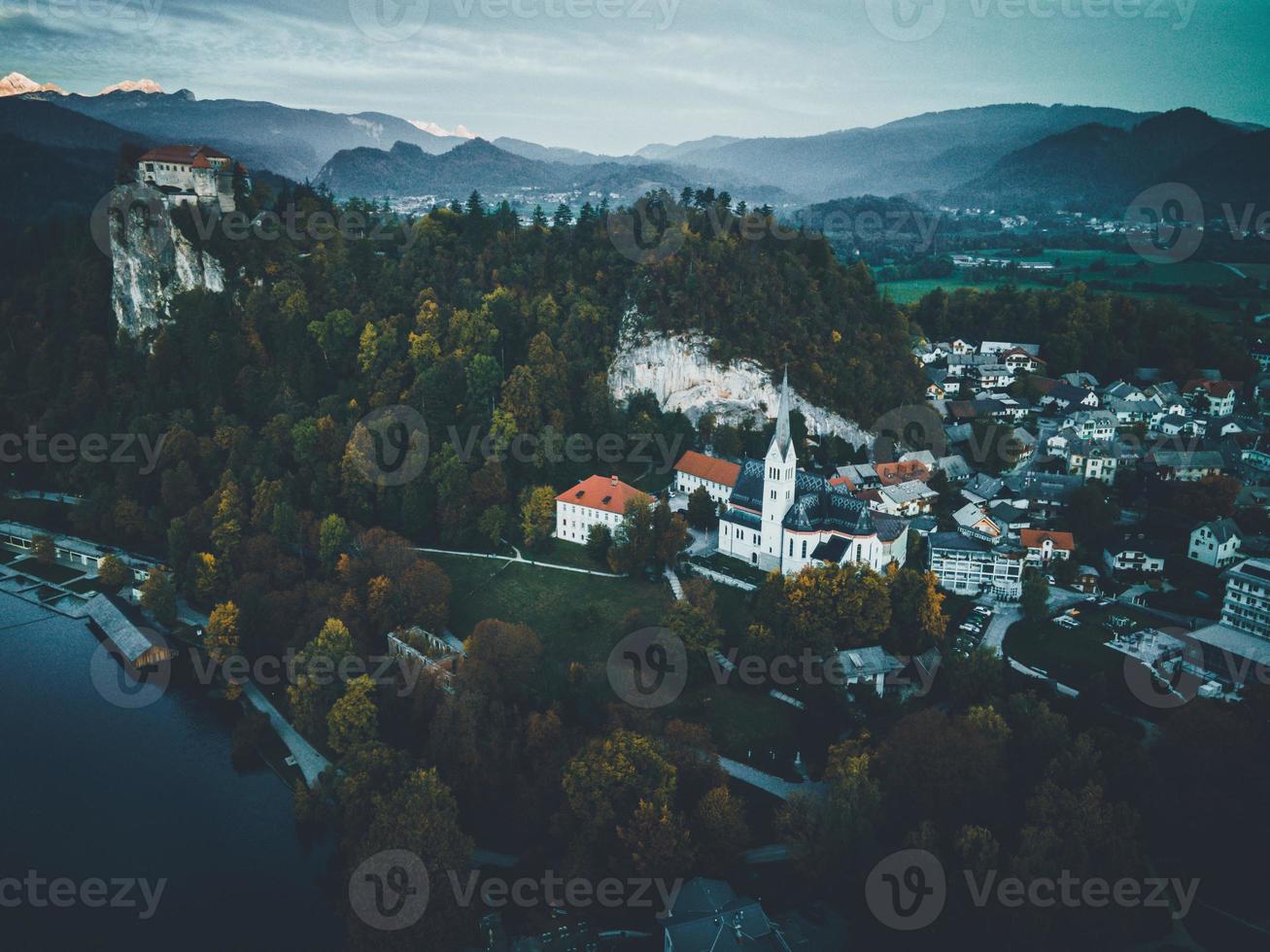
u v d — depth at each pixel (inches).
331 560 7647.6
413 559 7249.0
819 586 6387.8
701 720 5959.6
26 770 5989.2
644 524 7391.7
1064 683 5974.4
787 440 7096.5
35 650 7421.3
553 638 6791.3
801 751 5713.6
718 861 4894.2
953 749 4972.9
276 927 4921.3
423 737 6087.6
